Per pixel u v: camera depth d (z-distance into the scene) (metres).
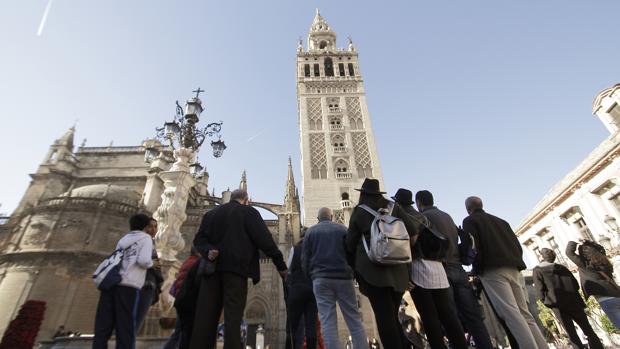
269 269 35.94
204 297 4.33
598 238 24.02
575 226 26.80
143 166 45.00
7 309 26.31
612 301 6.91
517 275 5.66
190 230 38.75
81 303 27.64
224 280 4.38
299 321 6.62
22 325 8.54
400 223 4.48
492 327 19.86
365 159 46.81
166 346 6.64
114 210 32.34
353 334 5.05
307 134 49.62
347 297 5.38
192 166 20.03
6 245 30.31
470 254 5.86
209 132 16.48
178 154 15.49
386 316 4.24
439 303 4.88
